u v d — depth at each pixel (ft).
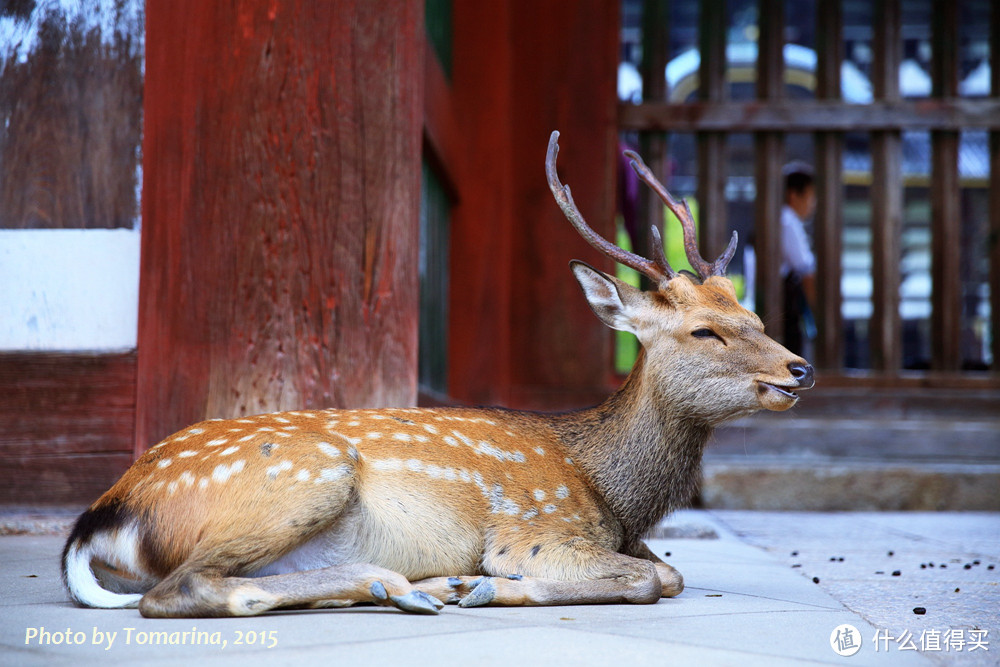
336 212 21.79
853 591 15.38
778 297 35.73
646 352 15.51
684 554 19.95
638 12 71.92
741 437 35.01
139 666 9.04
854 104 35.58
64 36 22.48
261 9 21.79
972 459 34.53
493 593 12.67
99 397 21.86
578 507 14.70
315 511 12.41
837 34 36.14
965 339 70.90
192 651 9.70
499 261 35.35
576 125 36.60
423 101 24.66
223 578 11.71
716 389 14.85
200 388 21.44
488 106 35.40
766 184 36.04
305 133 21.79
